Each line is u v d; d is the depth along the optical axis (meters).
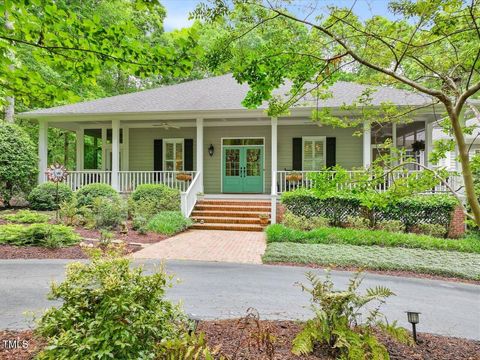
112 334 2.29
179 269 6.53
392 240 8.63
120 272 2.65
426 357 3.03
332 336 2.96
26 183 13.54
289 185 13.20
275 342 3.15
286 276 6.14
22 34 2.78
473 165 3.81
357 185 3.93
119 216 10.44
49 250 7.59
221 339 3.23
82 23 2.58
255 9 3.14
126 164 16.05
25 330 3.53
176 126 15.54
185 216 11.68
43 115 13.36
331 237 8.95
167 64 2.87
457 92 2.66
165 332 2.54
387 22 3.27
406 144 16.34
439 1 2.79
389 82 4.14
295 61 3.45
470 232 10.22
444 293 5.40
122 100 14.70
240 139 15.66
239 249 8.47
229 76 17.23
